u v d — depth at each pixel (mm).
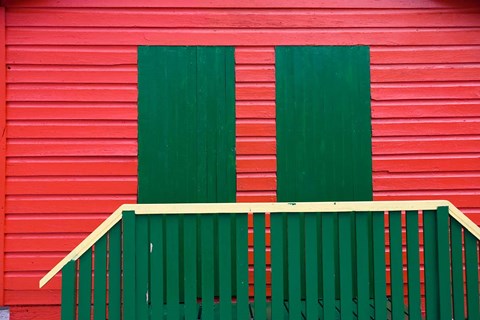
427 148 4746
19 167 4605
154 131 4668
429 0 4816
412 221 3600
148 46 4715
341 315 3557
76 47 4703
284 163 4684
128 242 3467
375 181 4711
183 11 4758
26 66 4668
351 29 4797
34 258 4570
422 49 4809
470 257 3594
